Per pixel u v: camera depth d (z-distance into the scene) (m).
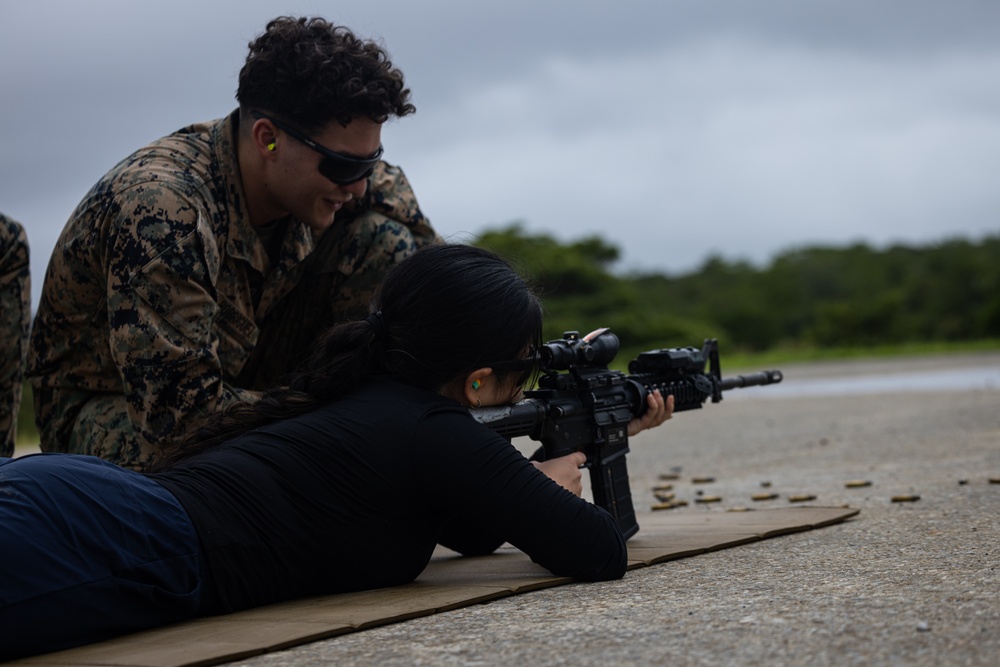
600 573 2.85
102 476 2.44
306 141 3.38
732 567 3.03
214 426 2.86
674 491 5.79
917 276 56.03
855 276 58.28
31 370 3.75
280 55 3.32
